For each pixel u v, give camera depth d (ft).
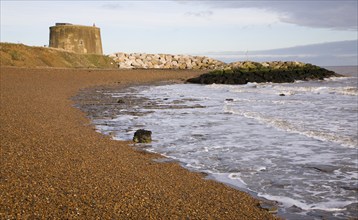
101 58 272.10
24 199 23.58
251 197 28.37
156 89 140.26
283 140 47.88
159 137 50.65
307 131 53.06
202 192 29.07
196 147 44.96
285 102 94.48
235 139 49.14
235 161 38.83
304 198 28.32
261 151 42.70
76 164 33.63
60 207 22.84
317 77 208.03
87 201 24.27
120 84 159.84
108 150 41.29
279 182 32.12
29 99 83.10
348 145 44.24
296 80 197.47
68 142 42.96
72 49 272.51
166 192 28.09
